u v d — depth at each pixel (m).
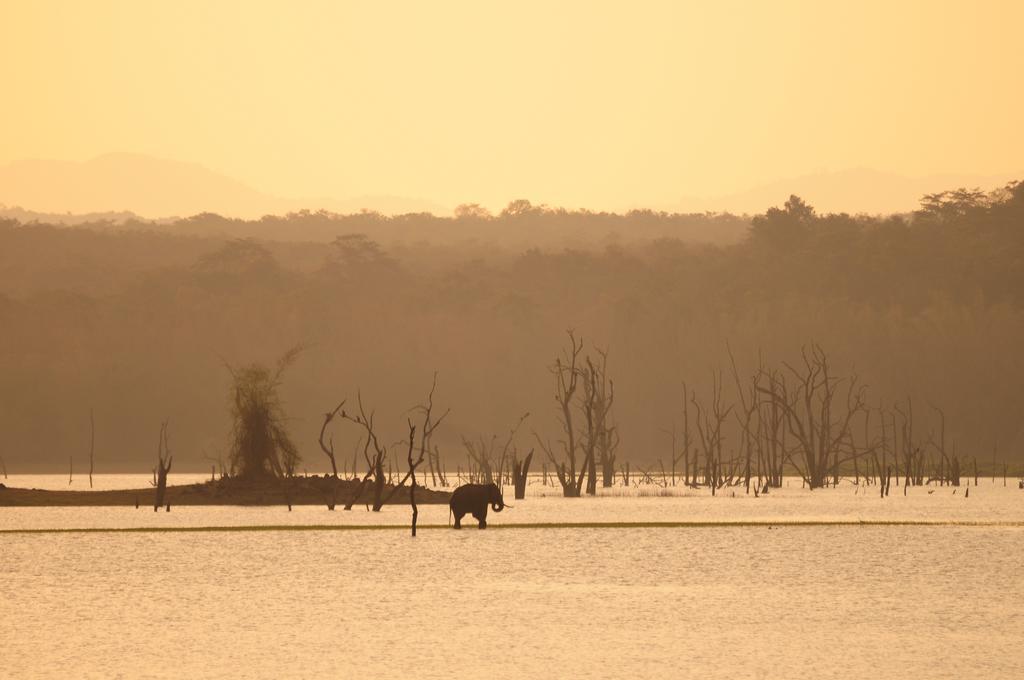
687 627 134.62
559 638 128.38
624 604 149.12
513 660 118.19
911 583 166.25
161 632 131.75
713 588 162.12
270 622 137.62
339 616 141.12
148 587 162.75
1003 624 135.88
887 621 138.00
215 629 133.50
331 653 121.38
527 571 177.88
